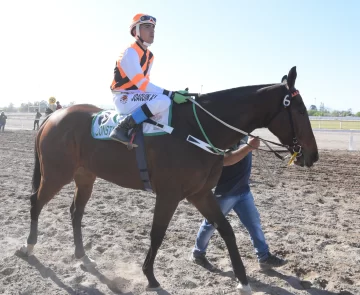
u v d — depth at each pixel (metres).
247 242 4.94
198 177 3.53
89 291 3.64
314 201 7.01
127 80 3.78
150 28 3.76
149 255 3.66
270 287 3.80
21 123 27.48
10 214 5.88
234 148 4.07
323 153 13.18
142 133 3.66
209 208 3.72
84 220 5.66
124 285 3.78
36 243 4.66
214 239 5.01
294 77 3.50
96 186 7.91
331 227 5.54
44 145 4.27
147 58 3.85
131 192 7.48
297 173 9.62
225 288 3.73
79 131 4.12
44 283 3.74
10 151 13.56
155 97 3.64
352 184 8.42
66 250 4.54
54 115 4.41
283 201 6.96
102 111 4.17
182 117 3.65
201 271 4.09
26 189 7.59
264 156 12.16
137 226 5.47
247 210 4.10
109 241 4.86
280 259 4.07
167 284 3.80
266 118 3.64
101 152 3.92
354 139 18.02
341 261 4.38
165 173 3.55
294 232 5.32
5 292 3.55
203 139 3.59
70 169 4.18
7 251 4.48
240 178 4.04
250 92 3.66
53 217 5.78
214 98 3.71
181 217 5.93
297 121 3.54
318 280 3.91
